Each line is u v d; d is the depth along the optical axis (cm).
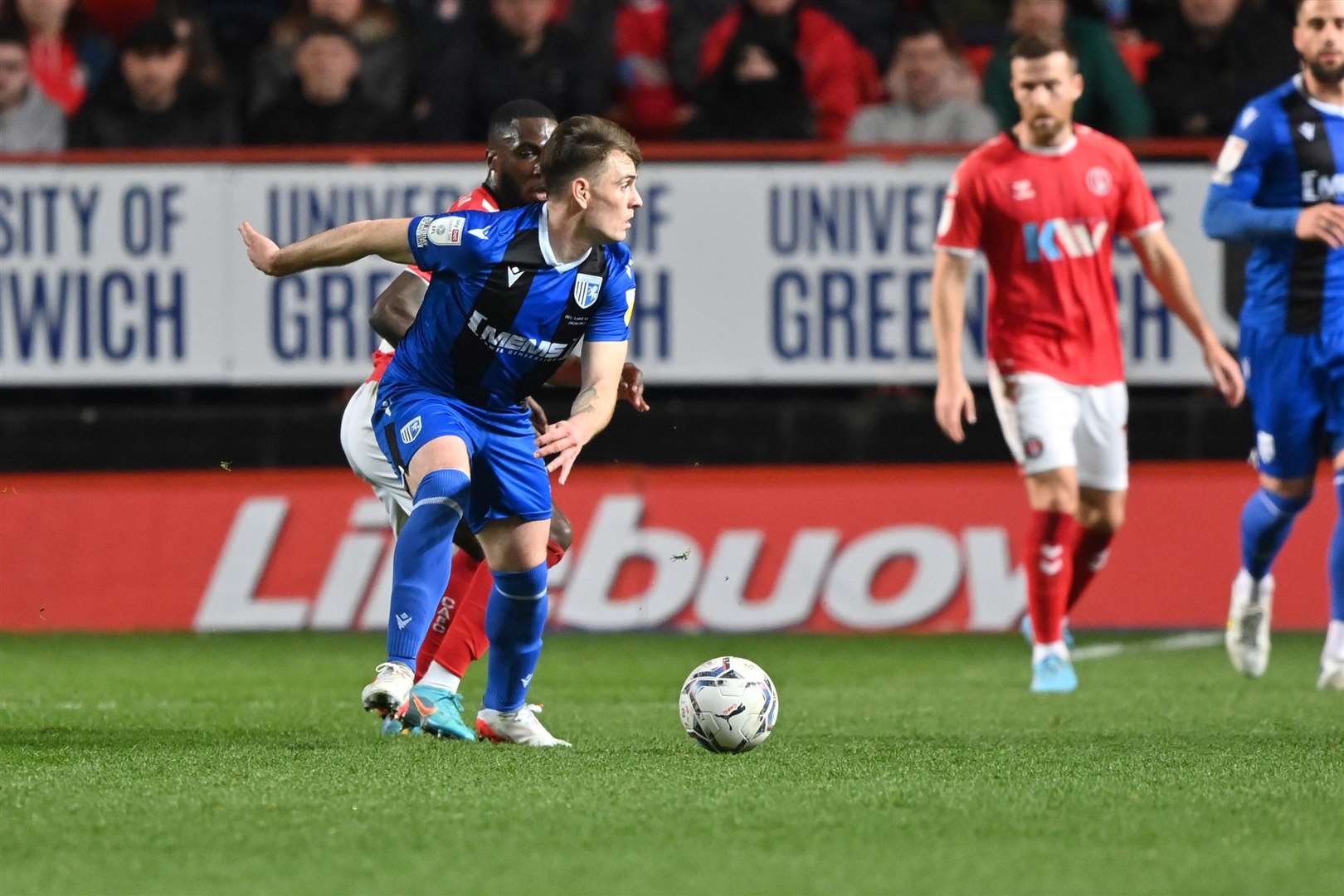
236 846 1441
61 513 4125
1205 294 3981
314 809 1603
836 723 2452
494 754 1994
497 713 2130
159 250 4056
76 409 4122
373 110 4203
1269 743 2175
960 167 2998
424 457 1942
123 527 4125
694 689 2020
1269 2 4231
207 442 4128
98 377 4062
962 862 1379
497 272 1911
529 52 4219
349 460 2288
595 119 1912
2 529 4125
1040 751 2072
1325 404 2988
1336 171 2958
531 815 1577
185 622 4097
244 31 4703
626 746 2117
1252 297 3033
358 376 4059
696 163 4053
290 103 4206
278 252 1959
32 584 4112
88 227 4056
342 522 4103
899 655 3616
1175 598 4066
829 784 1758
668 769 1864
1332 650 2966
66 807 1616
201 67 4241
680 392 4125
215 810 1602
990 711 2631
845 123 4291
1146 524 4078
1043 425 2953
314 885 1303
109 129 4212
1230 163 2983
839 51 4297
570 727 2397
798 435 4094
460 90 4206
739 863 1376
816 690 2984
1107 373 3014
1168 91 4181
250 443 4125
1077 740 2209
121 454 4131
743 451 4094
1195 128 4166
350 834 1490
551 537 2209
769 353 4056
